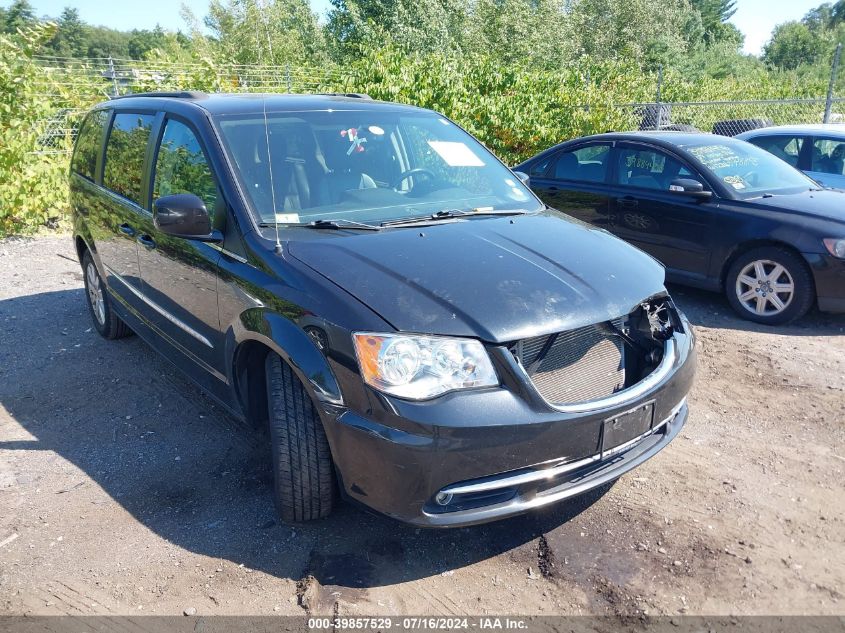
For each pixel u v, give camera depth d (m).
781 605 2.70
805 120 17.89
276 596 2.78
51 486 3.59
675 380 3.09
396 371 2.60
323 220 3.43
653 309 3.22
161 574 2.92
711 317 6.21
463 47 29.66
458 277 2.89
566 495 2.80
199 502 3.43
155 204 3.34
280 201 3.47
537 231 3.52
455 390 2.61
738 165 6.62
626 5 38.53
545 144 13.04
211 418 4.30
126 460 3.83
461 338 2.64
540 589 2.82
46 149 10.24
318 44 33.69
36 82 9.61
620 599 2.75
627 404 2.85
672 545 3.06
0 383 4.84
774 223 5.85
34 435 4.12
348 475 2.77
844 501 3.36
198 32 35.94
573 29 36.53
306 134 3.86
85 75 12.00
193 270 3.61
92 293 5.64
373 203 3.66
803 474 3.60
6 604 2.76
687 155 6.59
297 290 2.92
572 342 2.85
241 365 3.35
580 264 3.16
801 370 4.96
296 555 3.03
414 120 4.36
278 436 2.98
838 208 5.96
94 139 5.30
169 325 4.06
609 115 13.79
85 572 2.94
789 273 5.81
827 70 42.38
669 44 38.53
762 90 23.72
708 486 3.50
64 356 5.30
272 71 15.62
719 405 4.42
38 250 8.62
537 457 2.68
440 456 2.57
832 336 5.70
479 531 3.19
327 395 2.74
